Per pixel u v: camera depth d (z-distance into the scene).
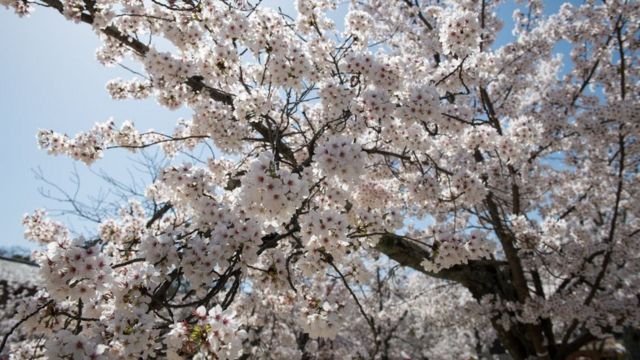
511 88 8.36
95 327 2.19
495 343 19.00
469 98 8.23
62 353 1.95
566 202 8.59
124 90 5.21
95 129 4.86
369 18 4.35
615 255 7.40
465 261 3.43
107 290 2.31
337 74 4.43
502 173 6.58
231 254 2.54
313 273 3.48
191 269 2.44
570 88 8.90
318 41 4.33
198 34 4.10
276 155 3.69
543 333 8.13
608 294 8.20
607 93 9.23
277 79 3.76
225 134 4.24
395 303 12.57
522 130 4.85
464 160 6.20
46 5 4.11
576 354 9.76
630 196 8.77
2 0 4.05
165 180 3.32
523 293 7.46
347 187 3.49
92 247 2.20
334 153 2.68
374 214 3.67
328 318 2.75
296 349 10.40
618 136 7.96
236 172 4.70
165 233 2.55
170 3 3.93
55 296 2.16
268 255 3.35
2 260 15.27
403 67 3.99
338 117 3.98
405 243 7.12
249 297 6.55
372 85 3.75
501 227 6.45
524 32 8.37
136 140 5.09
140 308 2.22
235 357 2.09
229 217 2.70
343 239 2.79
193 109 4.47
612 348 12.63
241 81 3.97
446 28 3.85
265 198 2.53
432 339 19.25
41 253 2.24
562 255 7.24
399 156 4.18
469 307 8.10
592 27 8.35
